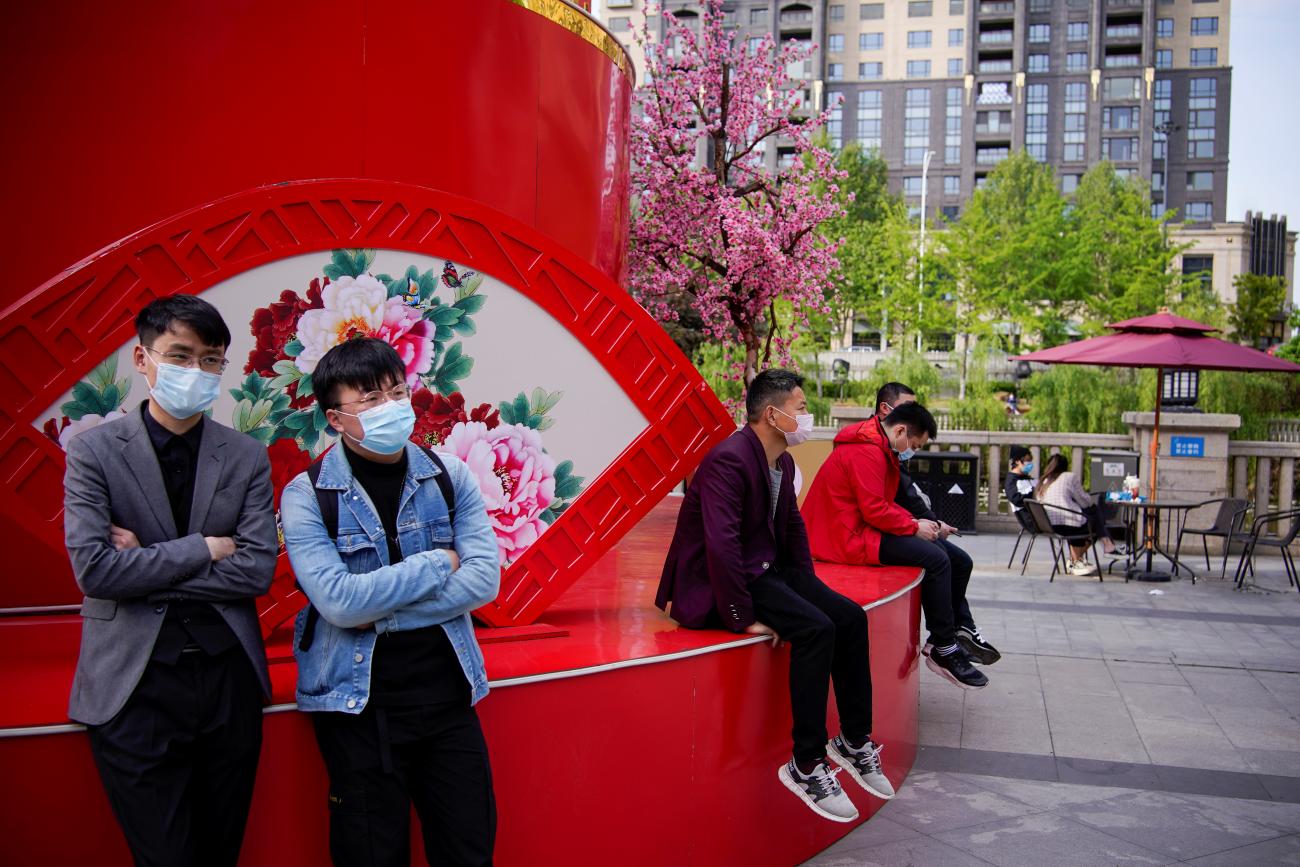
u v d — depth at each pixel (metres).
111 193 3.42
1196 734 5.46
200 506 2.38
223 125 3.50
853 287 41.19
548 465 3.56
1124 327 10.65
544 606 3.58
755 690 3.63
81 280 2.81
